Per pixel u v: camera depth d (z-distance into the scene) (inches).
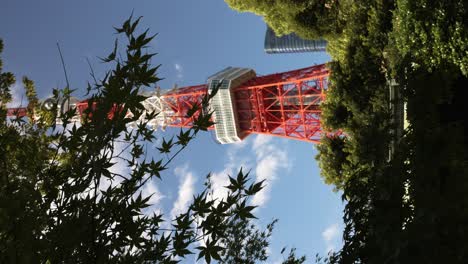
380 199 408.8
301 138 2503.7
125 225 283.0
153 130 320.2
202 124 289.3
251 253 385.1
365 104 1555.1
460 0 1105.4
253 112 3097.9
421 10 1159.6
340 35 1815.9
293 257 383.2
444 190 403.9
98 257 261.7
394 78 1254.9
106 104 287.7
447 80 1082.7
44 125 405.1
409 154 473.1
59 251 249.0
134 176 294.5
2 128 396.8
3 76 497.7
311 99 2758.4
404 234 346.3
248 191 266.5
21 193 247.0
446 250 349.1
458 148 500.7
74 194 282.4
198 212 269.0
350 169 1556.3
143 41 281.9
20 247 229.0
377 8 1496.1
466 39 1068.5
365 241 398.0
